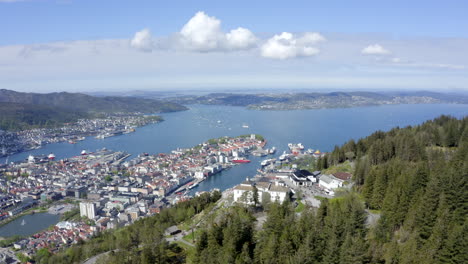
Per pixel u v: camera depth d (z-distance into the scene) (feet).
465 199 442.09
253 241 466.29
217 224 517.96
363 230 448.65
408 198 494.18
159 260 499.92
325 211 500.33
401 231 462.19
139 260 516.32
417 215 442.91
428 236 427.33
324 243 412.98
